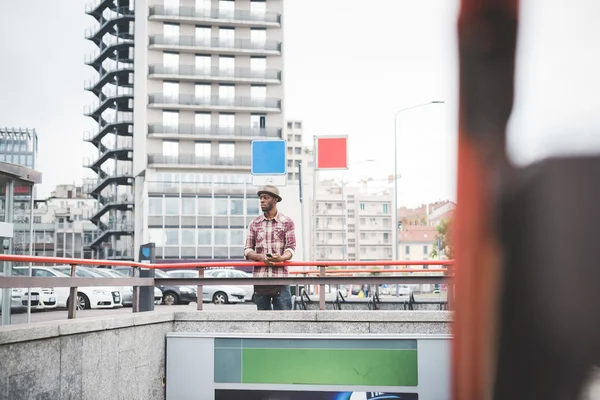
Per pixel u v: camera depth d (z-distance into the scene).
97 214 86.38
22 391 5.80
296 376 8.59
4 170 11.65
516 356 0.65
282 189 70.94
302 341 8.62
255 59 75.12
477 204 0.67
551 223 0.62
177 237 70.06
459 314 0.70
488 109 0.68
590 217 0.61
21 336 5.75
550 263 0.62
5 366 5.58
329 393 8.51
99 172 89.62
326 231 166.75
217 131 73.81
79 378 6.78
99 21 90.69
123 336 7.79
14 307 13.69
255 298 9.23
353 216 168.00
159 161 72.25
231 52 74.38
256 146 18.14
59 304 23.94
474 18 0.69
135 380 8.08
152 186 70.31
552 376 0.63
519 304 0.64
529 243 0.63
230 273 36.38
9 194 12.11
